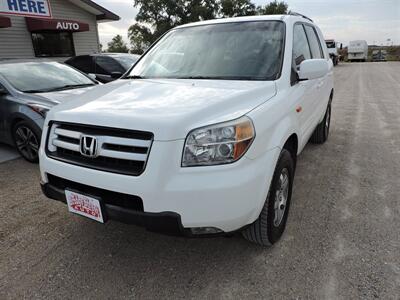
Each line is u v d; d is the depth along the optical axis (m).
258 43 3.18
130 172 2.08
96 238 2.94
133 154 2.07
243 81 2.84
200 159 2.04
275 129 2.48
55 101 4.91
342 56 50.03
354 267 2.46
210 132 2.05
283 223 2.85
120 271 2.50
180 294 2.25
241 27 3.40
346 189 3.80
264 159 2.27
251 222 2.25
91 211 2.28
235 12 35.91
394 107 9.04
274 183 2.47
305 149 5.34
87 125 2.25
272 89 2.74
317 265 2.49
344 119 7.60
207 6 34.78
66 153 2.42
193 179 2.01
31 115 4.78
